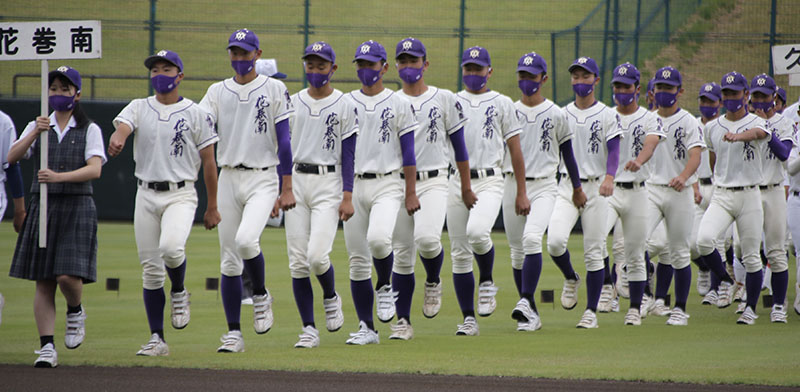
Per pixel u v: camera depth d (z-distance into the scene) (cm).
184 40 8406
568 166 2794
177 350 2322
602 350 2366
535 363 2138
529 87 2798
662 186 3067
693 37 7625
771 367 2098
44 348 2042
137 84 7888
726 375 1986
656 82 3056
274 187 2367
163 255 2197
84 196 2109
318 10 8894
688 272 3005
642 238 2953
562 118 2781
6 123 2486
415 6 9231
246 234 2267
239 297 2325
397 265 2598
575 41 7550
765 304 3203
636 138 2969
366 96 2462
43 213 2047
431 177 2545
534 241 2764
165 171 2216
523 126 2825
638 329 2823
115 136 2162
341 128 2353
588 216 2884
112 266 4284
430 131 2534
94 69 7919
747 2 8550
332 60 2348
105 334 2594
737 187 3031
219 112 2347
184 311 2325
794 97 7500
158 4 8600
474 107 2695
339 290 3616
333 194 2383
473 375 1970
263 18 8556
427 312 2689
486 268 2698
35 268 2067
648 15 7669
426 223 2528
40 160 2072
